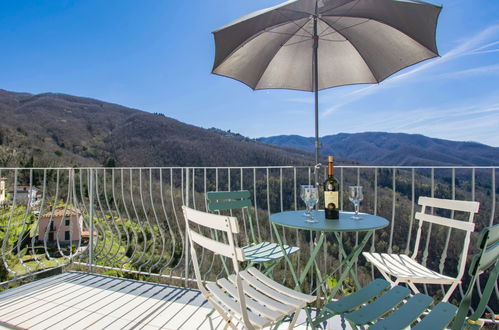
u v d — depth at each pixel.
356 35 2.51
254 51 2.62
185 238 3.10
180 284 3.16
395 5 1.95
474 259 0.98
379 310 1.36
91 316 2.44
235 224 1.26
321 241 1.95
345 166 2.81
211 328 2.17
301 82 3.04
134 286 3.03
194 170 3.18
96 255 3.53
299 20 2.48
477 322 1.11
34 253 3.49
